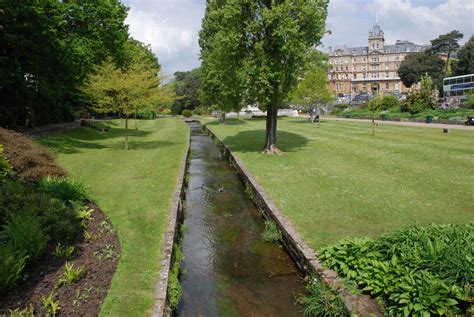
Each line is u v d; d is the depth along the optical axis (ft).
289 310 20.53
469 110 130.11
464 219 28.12
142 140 90.84
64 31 69.46
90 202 34.30
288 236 26.94
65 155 62.69
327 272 20.49
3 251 18.13
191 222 36.27
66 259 21.68
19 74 65.05
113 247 24.45
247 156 63.16
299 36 57.47
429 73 296.71
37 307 16.79
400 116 145.07
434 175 42.93
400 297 16.25
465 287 15.64
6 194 25.30
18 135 35.45
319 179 43.24
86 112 155.84
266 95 59.00
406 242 19.62
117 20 76.95
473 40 257.34
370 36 451.53
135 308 17.60
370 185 39.50
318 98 140.56
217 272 25.48
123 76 68.80
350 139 81.92
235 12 56.13
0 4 56.49
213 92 113.19
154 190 39.91
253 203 41.98
